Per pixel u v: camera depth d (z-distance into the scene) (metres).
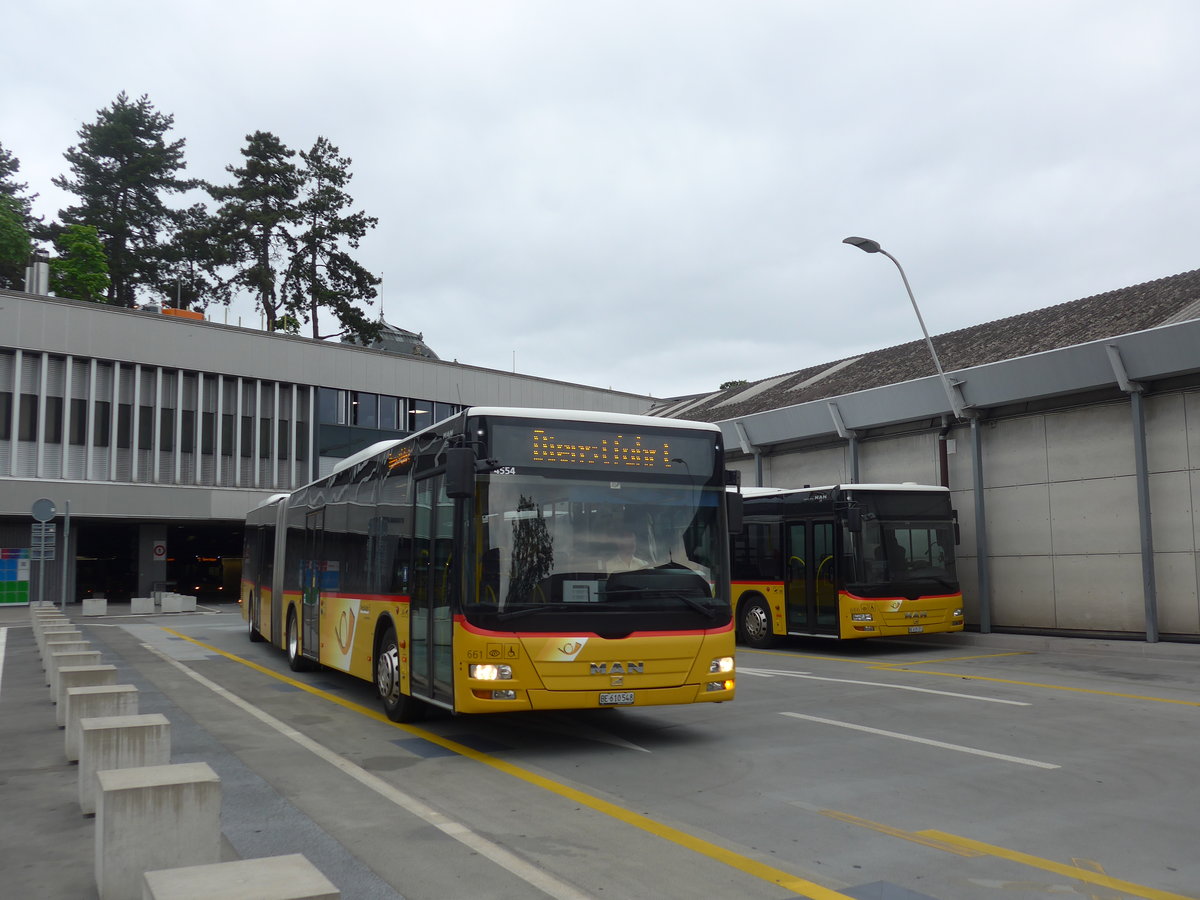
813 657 17.53
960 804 6.82
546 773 7.86
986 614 20.61
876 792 7.18
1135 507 18.34
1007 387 19.92
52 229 61.34
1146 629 17.53
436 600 9.15
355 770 7.94
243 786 7.34
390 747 9.00
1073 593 19.38
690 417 34.44
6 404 36.31
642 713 10.91
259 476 42.91
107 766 6.64
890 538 17.95
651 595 8.79
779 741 9.21
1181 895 4.99
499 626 8.34
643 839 5.95
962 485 21.88
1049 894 4.99
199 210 65.75
